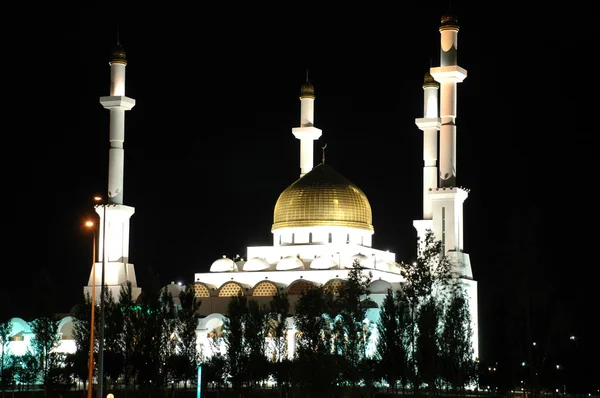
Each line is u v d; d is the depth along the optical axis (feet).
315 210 597.11
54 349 538.06
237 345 465.47
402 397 446.19
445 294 464.24
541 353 450.30
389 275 587.68
